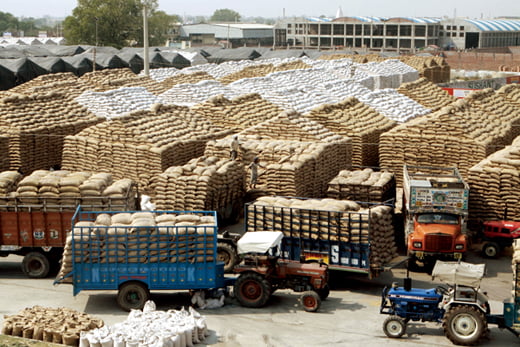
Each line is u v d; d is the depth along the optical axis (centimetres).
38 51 9719
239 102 4209
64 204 2336
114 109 4150
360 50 12325
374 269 2225
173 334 1767
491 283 2388
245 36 18662
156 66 8738
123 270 2055
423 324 2008
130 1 14675
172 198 2777
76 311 1973
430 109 4934
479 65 11069
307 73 6194
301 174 3014
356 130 3822
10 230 2336
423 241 2433
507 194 2745
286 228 2305
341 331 1939
